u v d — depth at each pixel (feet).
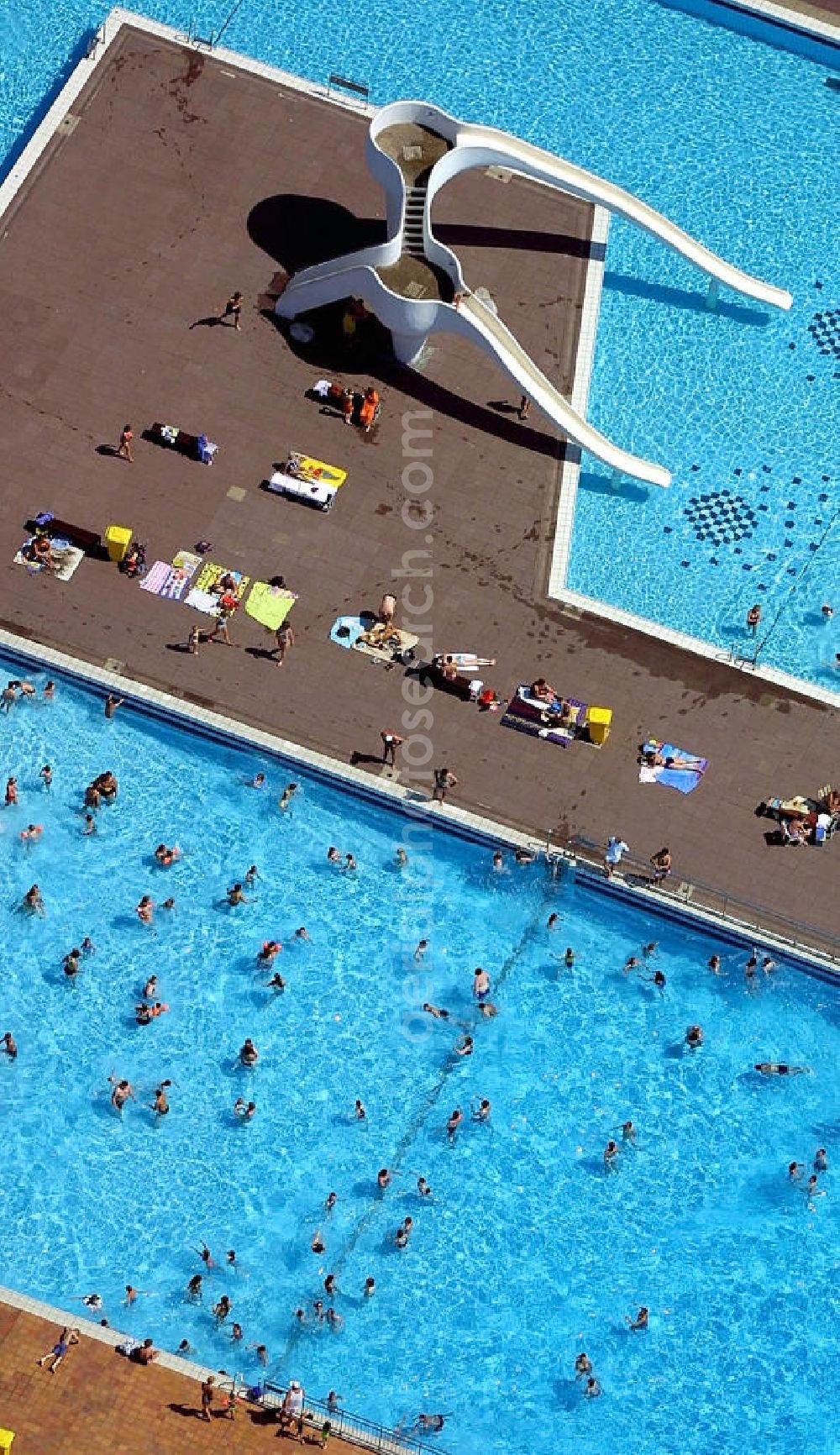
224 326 198.59
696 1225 170.81
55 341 196.65
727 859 180.86
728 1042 177.06
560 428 193.77
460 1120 172.55
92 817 181.27
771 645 190.19
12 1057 173.17
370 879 180.96
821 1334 167.73
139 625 186.19
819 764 184.96
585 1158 172.65
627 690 186.50
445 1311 166.91
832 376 203.62
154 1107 172.04
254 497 191.83
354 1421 161.58
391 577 189.37
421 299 190.39
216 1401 160.04
